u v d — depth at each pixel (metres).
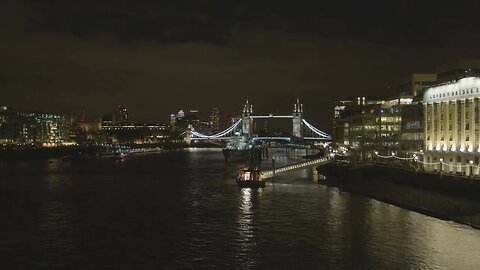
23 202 132.25
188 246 83.75
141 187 168.38
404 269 69.62
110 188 165.62
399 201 121.88
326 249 80.00
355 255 76.38
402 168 148.00
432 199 115.50
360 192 142.50
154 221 104.38
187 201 132.25
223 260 75.69
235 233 92.25
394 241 83.75
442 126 147.62
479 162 129.25
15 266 74.00
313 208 116.94
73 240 88.50
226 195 143.38
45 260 76.75
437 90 150.25
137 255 78.94
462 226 93.88
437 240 83.62
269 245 83.38
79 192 154.38
